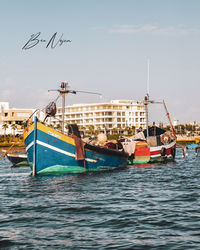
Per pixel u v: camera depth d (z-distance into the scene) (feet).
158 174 115.03
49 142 104.58
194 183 89.76
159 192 73.51
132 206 58.08
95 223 47.06
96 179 97.71
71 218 50.01
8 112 643.45
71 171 110.42
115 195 69.62
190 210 54.29
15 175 116.26
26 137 107.55
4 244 38.55
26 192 75.10
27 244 38.45
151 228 44.21
